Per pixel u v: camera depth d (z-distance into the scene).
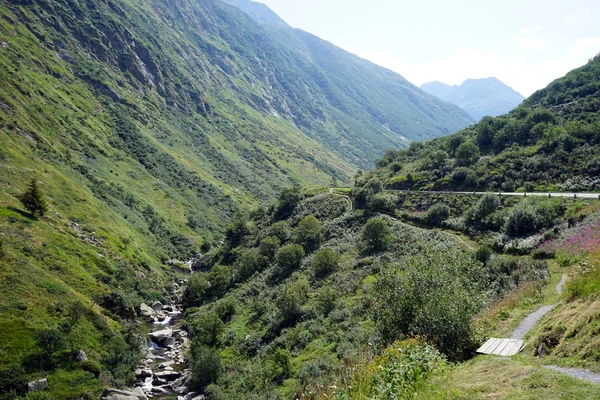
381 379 13.11
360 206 91.31
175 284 89.31
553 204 55.72
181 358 55.88
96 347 49.00
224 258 98.69
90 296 59.59
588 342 12.34
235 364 48.41
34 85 131.25
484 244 55.50
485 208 64.00
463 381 12.15
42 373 39.97
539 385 10.13
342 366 17.11
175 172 164.62
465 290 19.38
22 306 46.41
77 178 104.62
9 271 51.00
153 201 132.38
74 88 160.50
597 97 95.06
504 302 26.91
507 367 12.54
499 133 96.56
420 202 81.88
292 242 84.75
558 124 88.56
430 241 60.53
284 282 68.25
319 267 64.88
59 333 44.81
